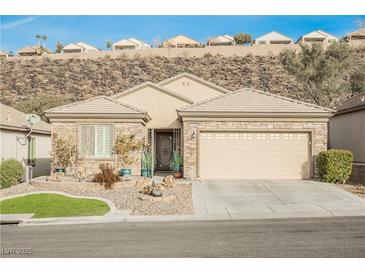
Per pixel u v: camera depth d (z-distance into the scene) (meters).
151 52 65.81
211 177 21.69
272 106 21.77
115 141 22.55
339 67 33.53
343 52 33.50
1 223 12.83
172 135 26.75
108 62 64.19
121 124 22.67
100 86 55.81
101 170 20.23
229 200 15.88
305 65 34.44
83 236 10.55
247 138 21.78
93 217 13.08
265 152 21.75
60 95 52.62
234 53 64.94
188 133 21.73
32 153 26.05
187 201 15.62
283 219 12.71
